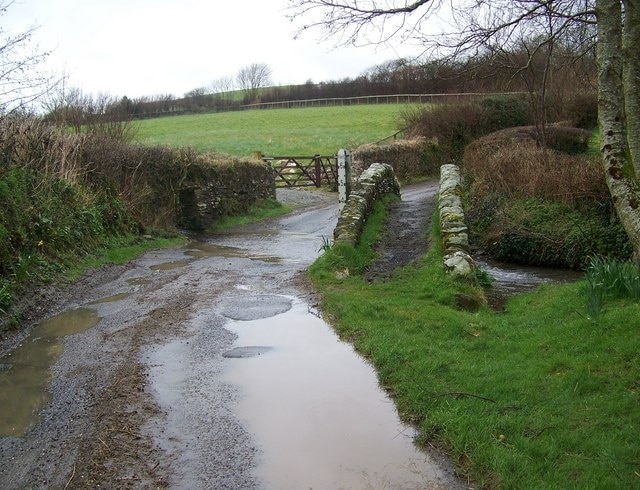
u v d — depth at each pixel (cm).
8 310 693
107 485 357
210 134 3847
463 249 911
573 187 1138
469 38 609
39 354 597
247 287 885
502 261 1149
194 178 1666
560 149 1872
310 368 550
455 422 414
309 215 1945
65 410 463
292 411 459
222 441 412
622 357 472
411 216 1374
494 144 1733
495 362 520
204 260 1142
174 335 652
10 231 844
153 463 383
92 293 859
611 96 546
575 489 326
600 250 1031
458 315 677
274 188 2133
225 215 1784
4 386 515
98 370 548
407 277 881
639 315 525
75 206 1115
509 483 342
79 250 1022
